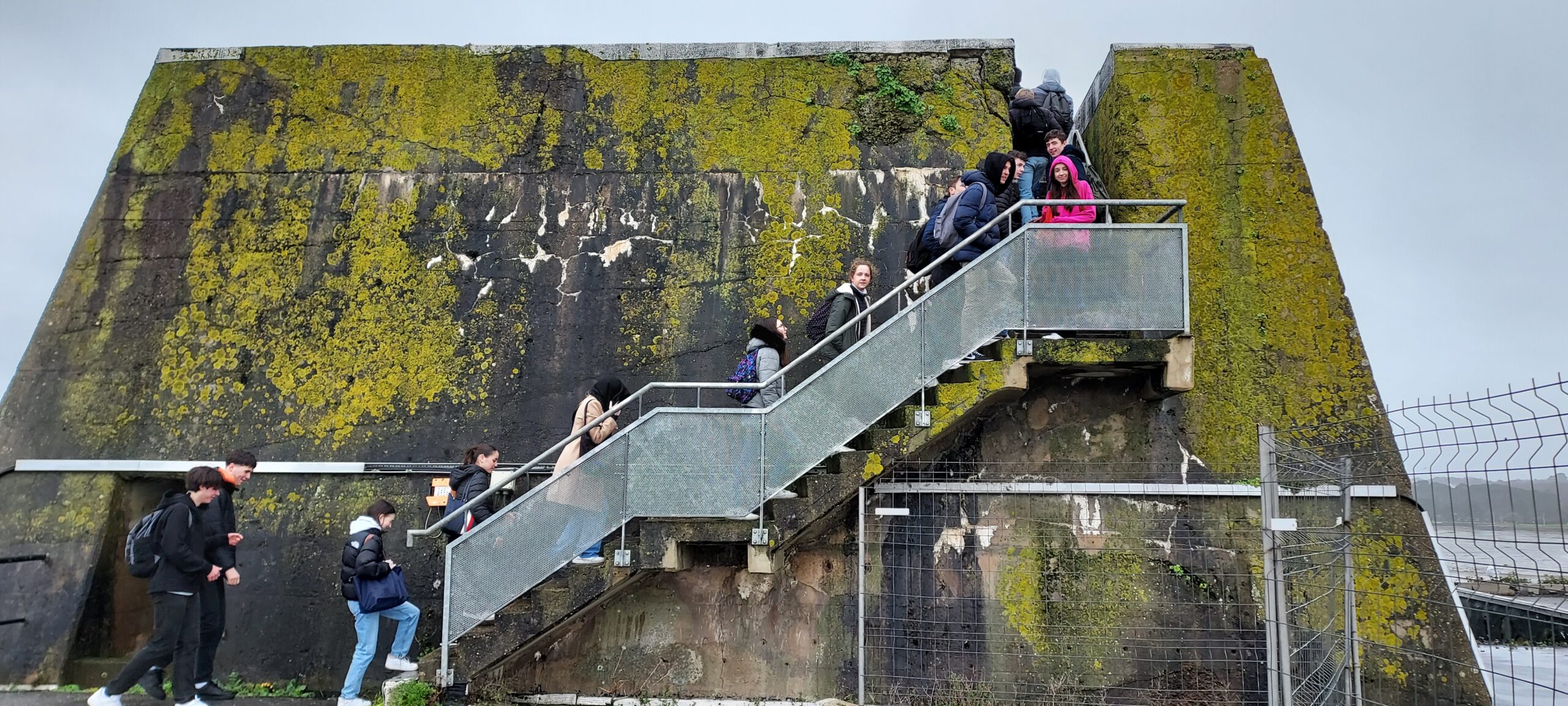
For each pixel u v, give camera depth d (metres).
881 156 8.52
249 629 7.70
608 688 7.33
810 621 7.37
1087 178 7.68
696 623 7.44
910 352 6.62
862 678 6.86
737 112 8.73
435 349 8.30
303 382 8.27
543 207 8.60
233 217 8.72
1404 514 7.03
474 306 8.38
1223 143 8.00
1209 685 6.94
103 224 8.78
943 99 8.65
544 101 8.87
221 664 7.63
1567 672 6.31
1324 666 5.88
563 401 8.11
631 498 6.55
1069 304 6.64
